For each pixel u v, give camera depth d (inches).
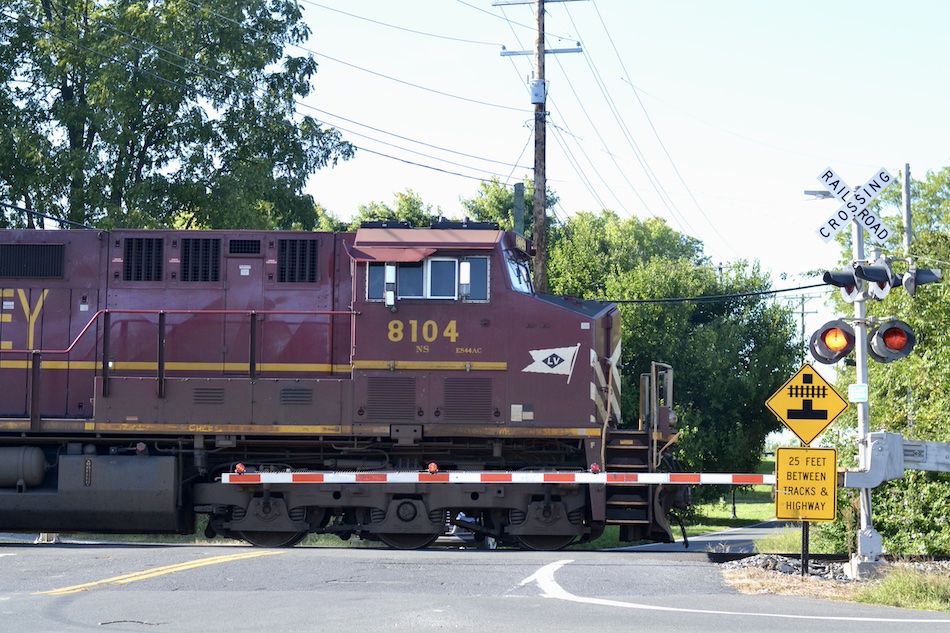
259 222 2043.6
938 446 823.1
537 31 1716.3
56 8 2111.2
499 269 1005.2
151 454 1028.5
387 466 1018.1
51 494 997.2
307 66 2185.0
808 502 760.3
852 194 820.0
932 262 1846.7
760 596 671.1
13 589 661.3
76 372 1042.1
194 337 1031.6
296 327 1026.7
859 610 623.5
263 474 965.2
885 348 812.6
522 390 994.7
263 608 592.1
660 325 2743.6
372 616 567.2
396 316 999.6
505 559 816.9
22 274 1055.0
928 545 1114.1
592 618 568.1
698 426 2682.1
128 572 727.1
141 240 1052.5
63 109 2046.0
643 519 997.2
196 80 2037.4
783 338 2847.0
